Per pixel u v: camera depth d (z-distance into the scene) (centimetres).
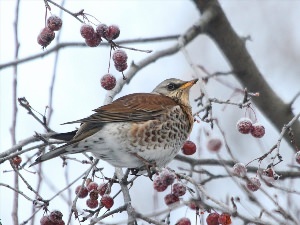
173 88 1375
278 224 901
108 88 1155
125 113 1237
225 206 927
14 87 1262
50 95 1317
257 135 1202
